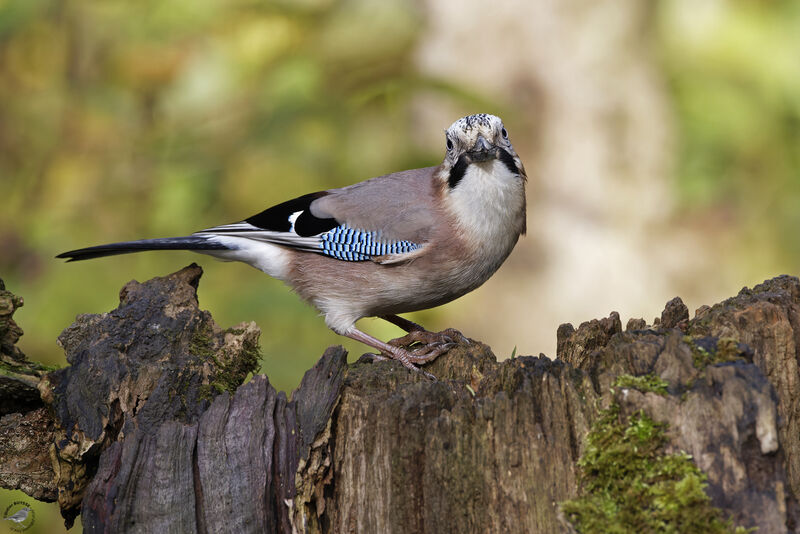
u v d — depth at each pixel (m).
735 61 16.80
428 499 5.95
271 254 9.06
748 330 6.05
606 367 5.98
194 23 13.23
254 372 7.23
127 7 13.47
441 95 12.27
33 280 12.56
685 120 16.70
